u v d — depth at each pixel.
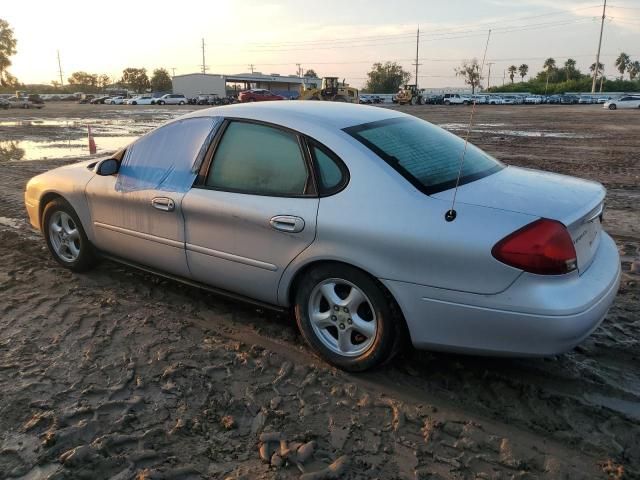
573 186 3.56
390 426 3.06
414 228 3.13
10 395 3.27
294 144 3.65
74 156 14.87
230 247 3.88
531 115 36.97
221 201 3.86
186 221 4.09
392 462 2.79
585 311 2.95
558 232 2.94
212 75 86.94
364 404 3.25
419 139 3.82
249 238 3.76
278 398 3.30
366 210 3.29
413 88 67.88
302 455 2.80
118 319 4.29
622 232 6.81
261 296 3.86
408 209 3.20
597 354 3.81
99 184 4.71
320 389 3.40
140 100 73.25
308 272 3.59
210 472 2.70
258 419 3.11
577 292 2.97
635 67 125.56
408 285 3.19
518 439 2.96
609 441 2.95
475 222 3.04
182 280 4.37
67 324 4.20
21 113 44.19
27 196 5.49
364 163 3.39
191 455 2.81
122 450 2.83
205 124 4.13
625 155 14.48
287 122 3.72
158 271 4.51
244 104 4.21
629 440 2.96
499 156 14.30
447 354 3.78
